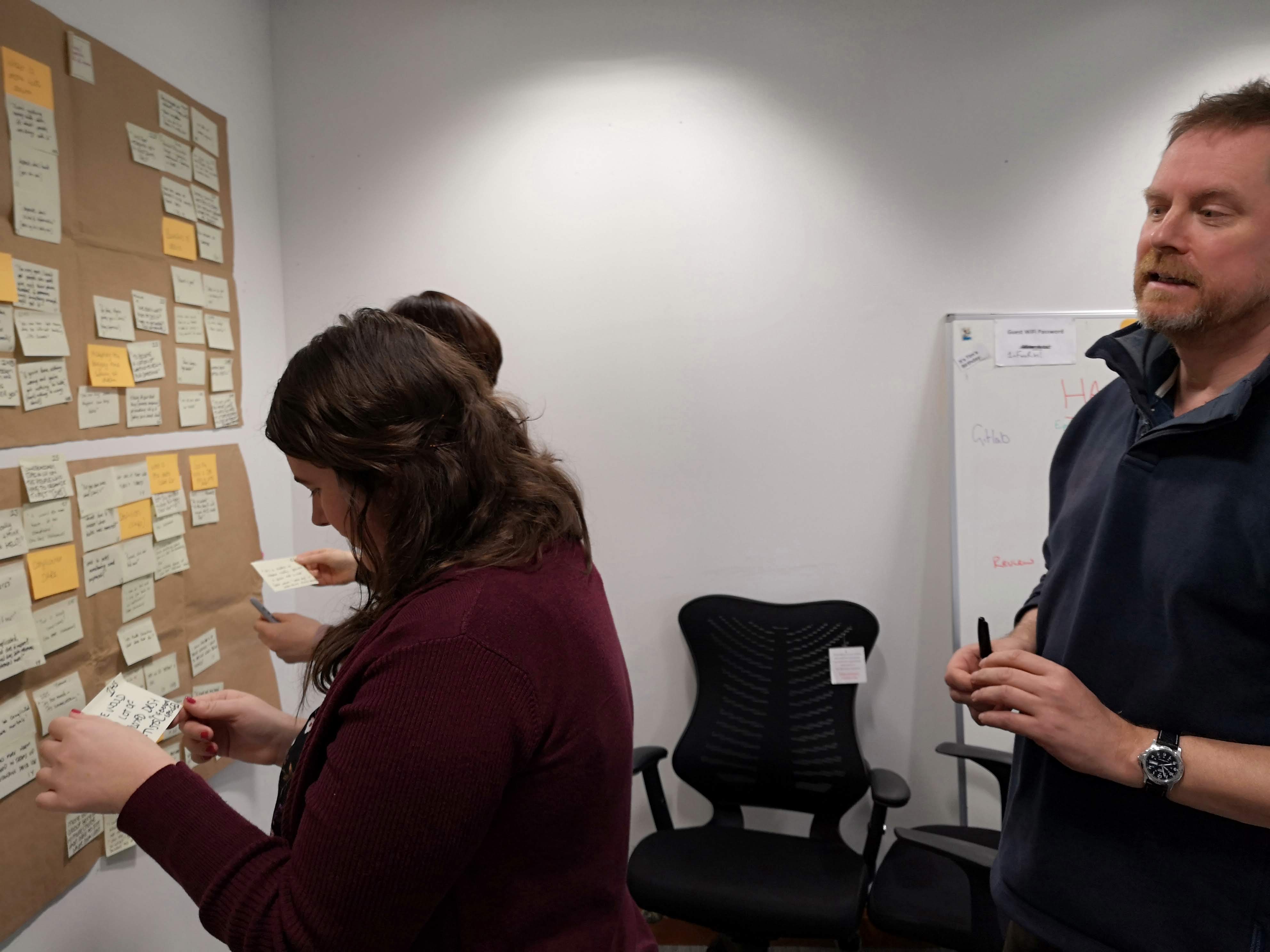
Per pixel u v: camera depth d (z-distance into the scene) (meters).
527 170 2.26
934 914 1.61
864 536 2.28
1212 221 0.87
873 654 2.29
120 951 1.44
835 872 1.79
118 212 1.47
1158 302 0.92
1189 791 0.84
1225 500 0.87
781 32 2.21
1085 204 2.18
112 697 1.00
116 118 1.47
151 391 1.56
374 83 2.26
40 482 1.24
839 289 2.24
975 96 2.18
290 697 2.18
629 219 2.25
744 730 2.13
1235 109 0.86
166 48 1.68
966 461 2.21
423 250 2.29
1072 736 0.89
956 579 2.22
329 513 0.78
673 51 2.22
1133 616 0.95
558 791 0.67
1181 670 0.90
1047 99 2.17
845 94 2.21
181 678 1.62
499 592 0.66
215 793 0.72
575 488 0.81
